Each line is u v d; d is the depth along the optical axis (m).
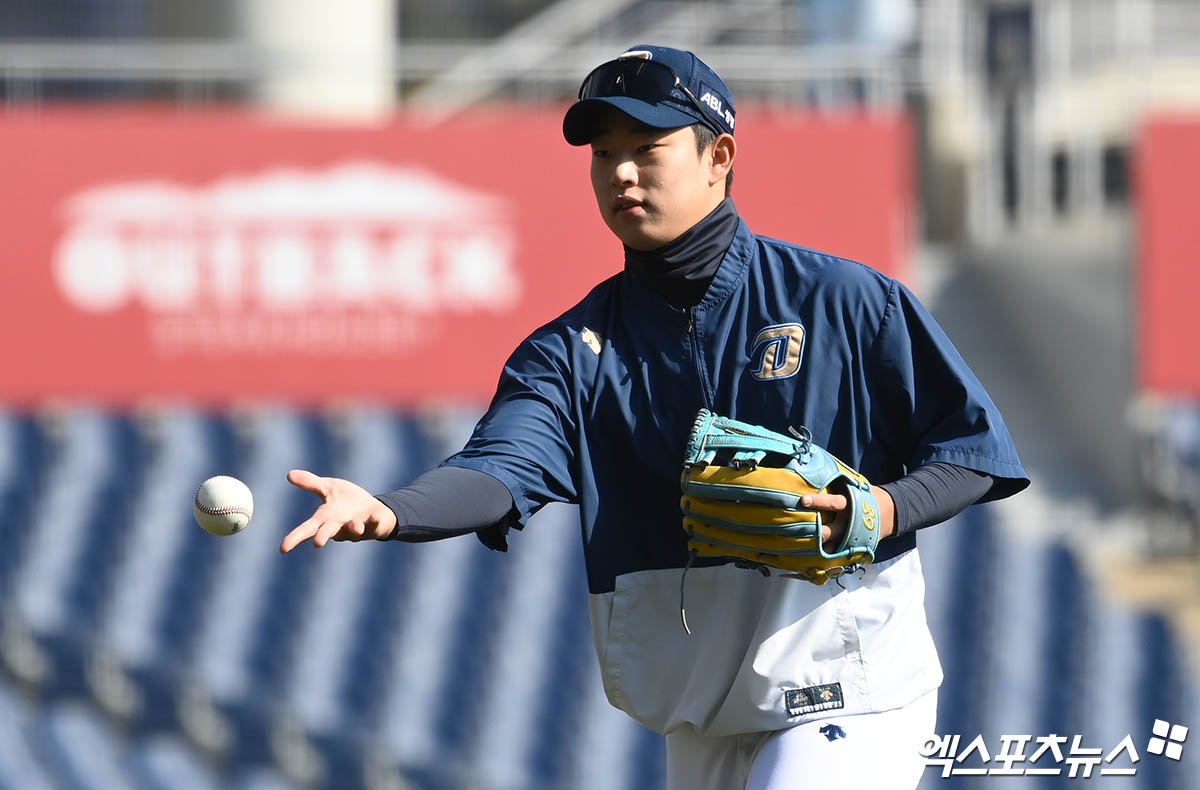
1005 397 38.56
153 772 30.38
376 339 29.33
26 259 28.81
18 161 28.84
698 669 8.34
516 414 8.14
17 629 32.53
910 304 8.01
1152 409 35.00
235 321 29.12
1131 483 35.22
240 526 7.48
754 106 34.19
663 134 7.84
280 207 29.27
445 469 7.69
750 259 8.18
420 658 32.88
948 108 44.28
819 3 33.97
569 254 29.72
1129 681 32.03
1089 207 39.41
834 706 8.13
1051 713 31.66
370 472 34.94
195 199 29.17
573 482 8.34
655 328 8.22
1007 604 33.22
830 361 8.02
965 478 7.73
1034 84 39.22
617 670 8.45
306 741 31.70
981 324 40.72
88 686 32.25
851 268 8.08
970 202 43.53
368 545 34.31
